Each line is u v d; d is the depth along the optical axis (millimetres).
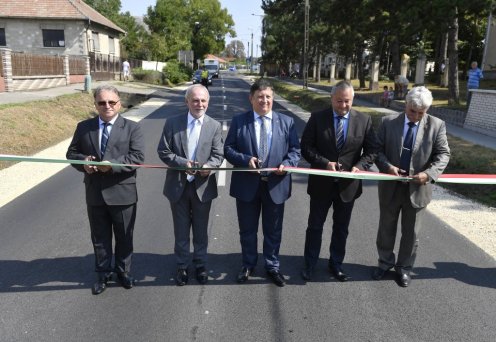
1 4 29453
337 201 4230
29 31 29609
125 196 3953
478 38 35781
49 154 10359
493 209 6559
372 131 4172
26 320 3594
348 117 4102
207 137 4141
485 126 12617
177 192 4113
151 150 10594
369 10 18891
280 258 4855
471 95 13633
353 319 3662
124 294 4035
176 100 24688
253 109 4145
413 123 4098
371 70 30234
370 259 4824
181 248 4242
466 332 3494
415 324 3594
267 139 4105
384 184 4242
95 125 3945
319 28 36969
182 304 3879
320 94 25344
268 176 4137
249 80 59594
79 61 27656
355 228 5734
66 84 25297
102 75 32031
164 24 50406
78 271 4473
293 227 5809
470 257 4879
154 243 5184
